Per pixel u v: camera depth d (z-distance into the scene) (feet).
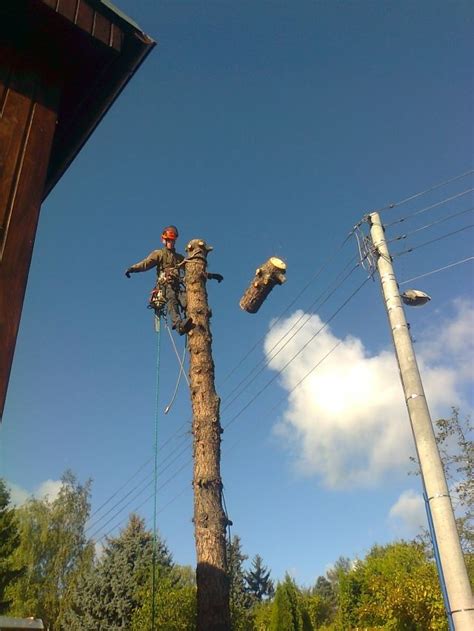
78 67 15.96
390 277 27.71
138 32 15.92
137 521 87.25
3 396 10.80
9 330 11.42
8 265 12.04
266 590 144.05
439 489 21.59
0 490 91.66
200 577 17.94
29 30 14.89
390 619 52.70
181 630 54.24
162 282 24.08
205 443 20.13
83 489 101.04
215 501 19.26
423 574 52.24
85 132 17.37
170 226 25.55
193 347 22.17
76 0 15.12
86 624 76.02
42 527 94.48
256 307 26.27
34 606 87.45
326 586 185.88
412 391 23.98
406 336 25.55
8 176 13.01
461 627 19.22
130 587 77.00
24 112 14.16
